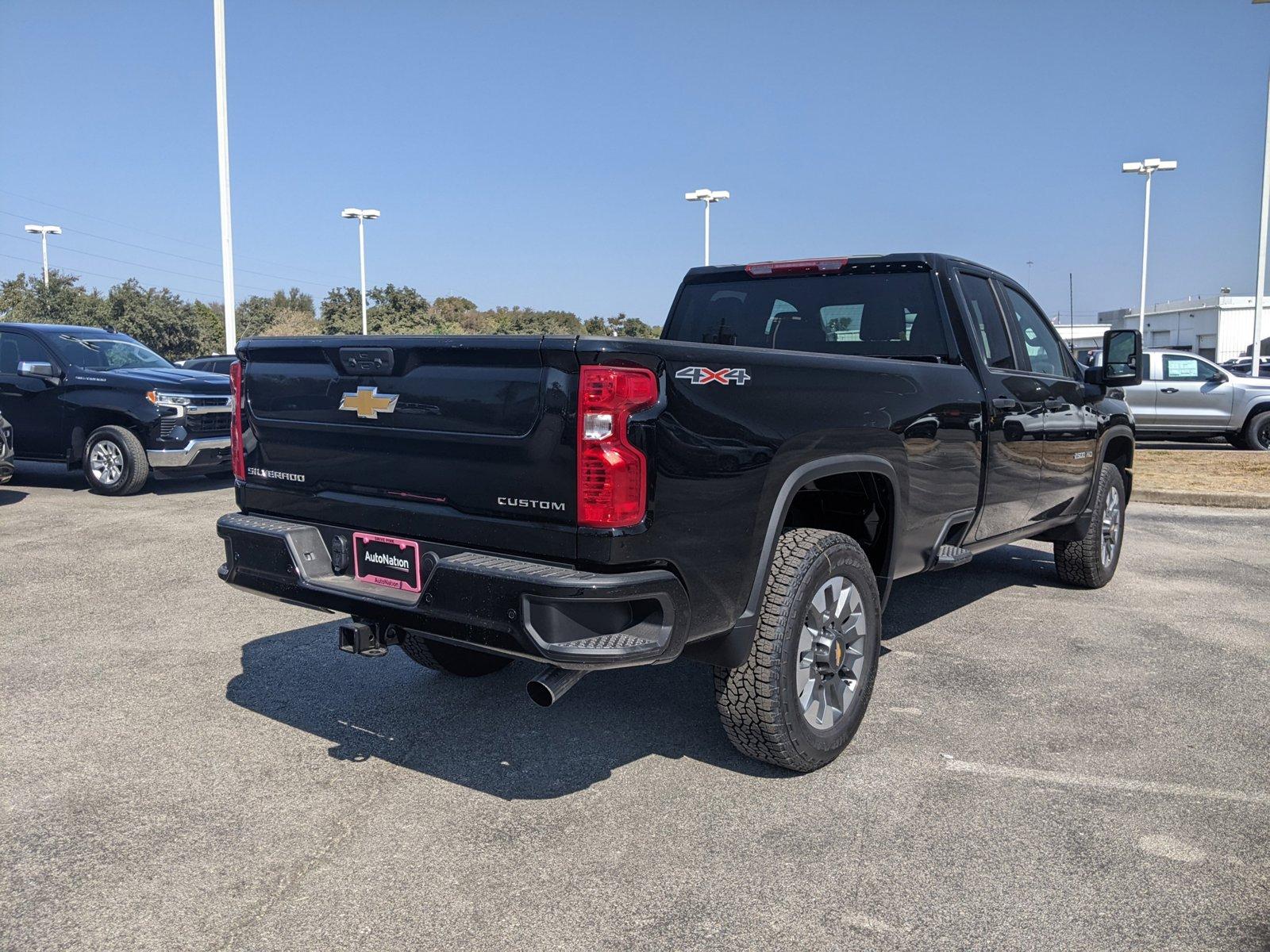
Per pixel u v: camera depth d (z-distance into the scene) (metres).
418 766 3.69
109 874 2.91
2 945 2.55
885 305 4.95
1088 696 4.48
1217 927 2.66
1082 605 6.19
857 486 4.13
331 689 4.53
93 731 4.00
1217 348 74.94
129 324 46.53
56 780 3.55
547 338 2.88
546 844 3.10
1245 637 5.45
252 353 3.82
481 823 3.24
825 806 3.37
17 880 2.87
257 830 3.19
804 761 3.55
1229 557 7.82
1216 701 4.41
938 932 2.63
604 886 2.85
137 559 7.34
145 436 10.64
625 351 2.85
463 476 3.14
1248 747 3.89
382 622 3.31
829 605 3.65
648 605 2.96
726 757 3.79
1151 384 16.80
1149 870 2.95
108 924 2.65
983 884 2.87
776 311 5.30
